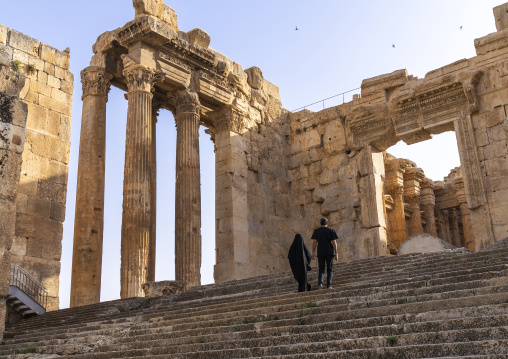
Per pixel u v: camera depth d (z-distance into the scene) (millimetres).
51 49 29516
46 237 27125
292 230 32875
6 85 14836
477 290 10172
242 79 31719
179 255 26484
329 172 32156
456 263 14375
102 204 27359
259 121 32844
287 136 34562
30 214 26734
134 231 24562
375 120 30438
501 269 11820
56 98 29094
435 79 28109
